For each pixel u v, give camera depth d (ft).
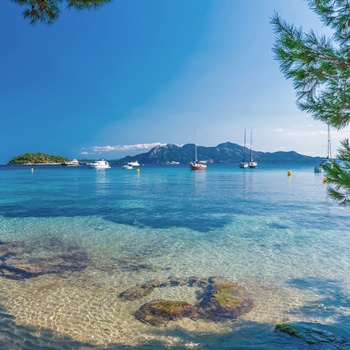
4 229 61.98
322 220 70.28
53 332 23.39
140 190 145.28
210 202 101.40
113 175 309.63
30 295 30.50
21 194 129.80
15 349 21.04
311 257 43.27
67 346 21.50
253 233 58.13
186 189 148.77
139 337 22.76
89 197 117.50
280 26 15.42
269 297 29.96
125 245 50.06
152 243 51.24
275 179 224.12
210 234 57.52
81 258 43.11
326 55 14.69
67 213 81.15
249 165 461.78
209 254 45.01
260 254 44.88
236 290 30.81
